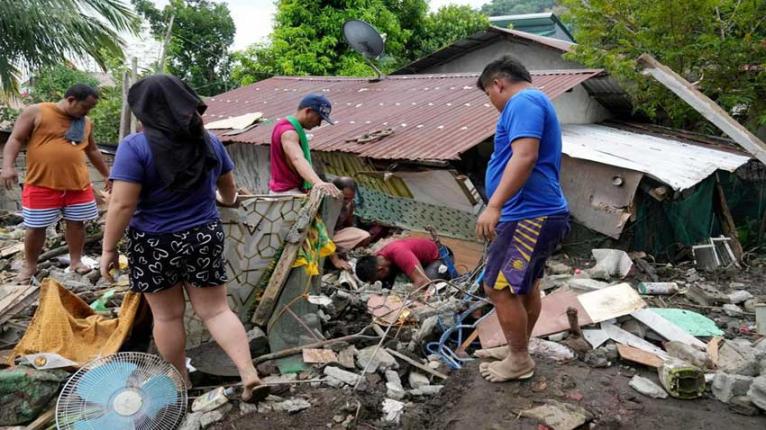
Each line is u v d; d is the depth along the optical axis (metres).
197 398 3.23
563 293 4.52
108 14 11.49
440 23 18.30
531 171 2.86
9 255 5.98
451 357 3.92
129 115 9.91
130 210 2.75
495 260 3.04
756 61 8.41
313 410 3.18
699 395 3.24
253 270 3.88
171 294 3.07
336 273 5.74
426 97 9.38
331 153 8.16
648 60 4.52
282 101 11.64
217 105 12.55
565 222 3.03
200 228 2.93
